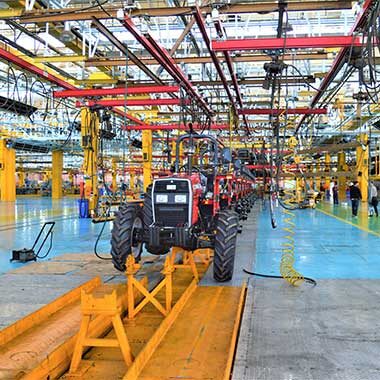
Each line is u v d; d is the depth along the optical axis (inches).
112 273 278.2
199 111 623.5
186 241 239.0
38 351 152.6
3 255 348.8
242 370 137.1
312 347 155.9
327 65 553.0
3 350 153.4
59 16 299.1
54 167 1448.1
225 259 254.2
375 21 230.5
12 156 1234.0
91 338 153.3
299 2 281.0
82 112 641.6
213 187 305.9
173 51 344.8
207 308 202.4
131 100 546.0
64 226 569.9
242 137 779.4
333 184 1076.5
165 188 250.2
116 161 1244.5
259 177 912.3
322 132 764.0
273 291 234.5
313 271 286.2
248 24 395.9
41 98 712.4
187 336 167.0
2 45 439.5
